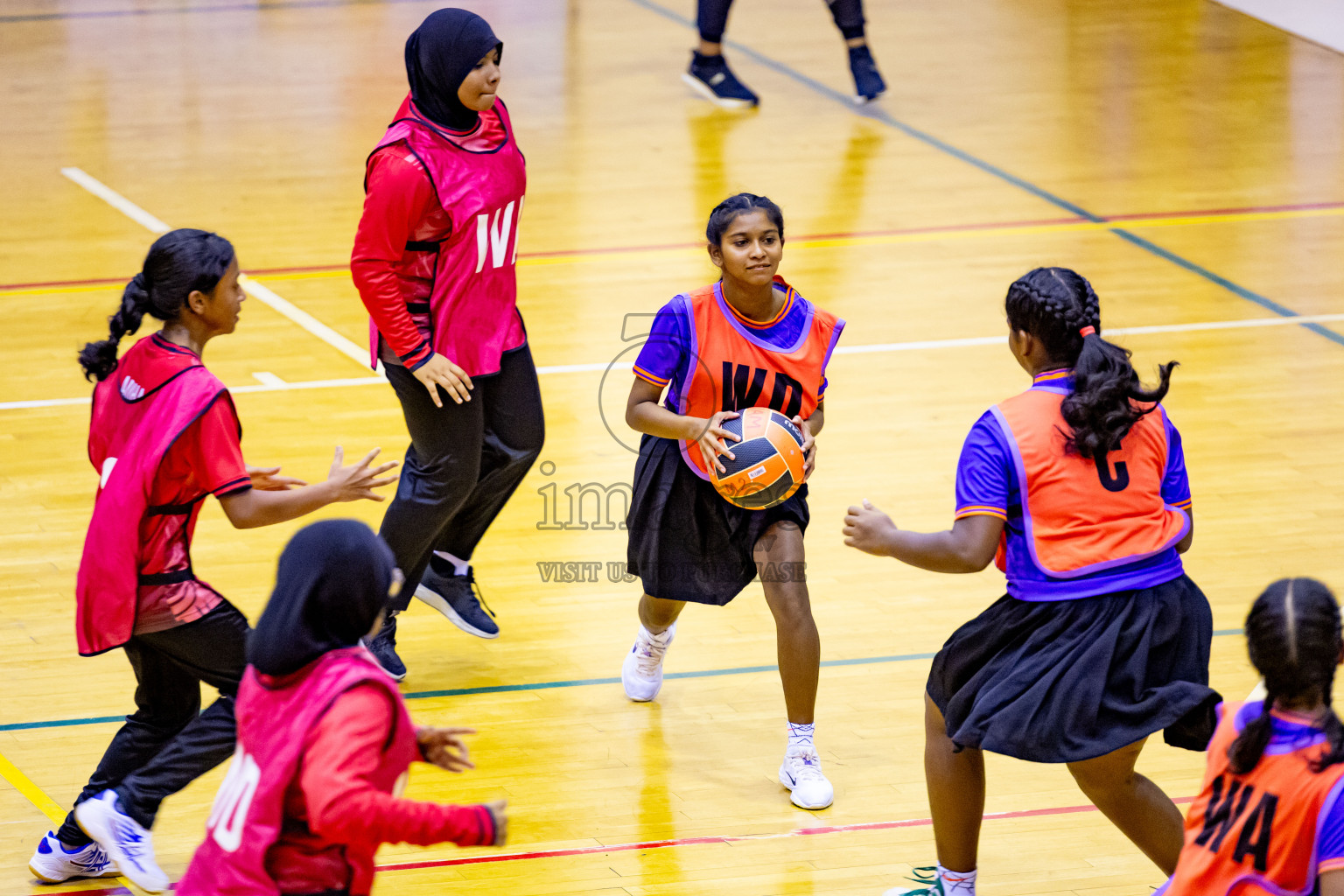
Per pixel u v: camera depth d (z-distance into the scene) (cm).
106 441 1361
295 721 970
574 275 3192
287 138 4091
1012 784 1667
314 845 988
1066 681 1238
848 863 1522
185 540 1380
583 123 4275
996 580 2117
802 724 1638
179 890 1011
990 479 1279
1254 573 2083
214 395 1323
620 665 1914
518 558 2167
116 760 1440
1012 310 1326
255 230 3422
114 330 1343
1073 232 3481
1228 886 1041
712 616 2034
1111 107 4438
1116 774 1288
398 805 951
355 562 986
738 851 1539
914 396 2684
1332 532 2202
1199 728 1256
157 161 3872
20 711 1750
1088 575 1270
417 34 1711
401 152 1697
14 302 2995
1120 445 1277
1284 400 2653
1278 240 3431
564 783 1661
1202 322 2983
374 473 1371
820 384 1633
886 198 3706
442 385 1716
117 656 1886
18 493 2286
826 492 2336
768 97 4553
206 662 1385
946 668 1330
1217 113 4369
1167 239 3434
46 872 1461
